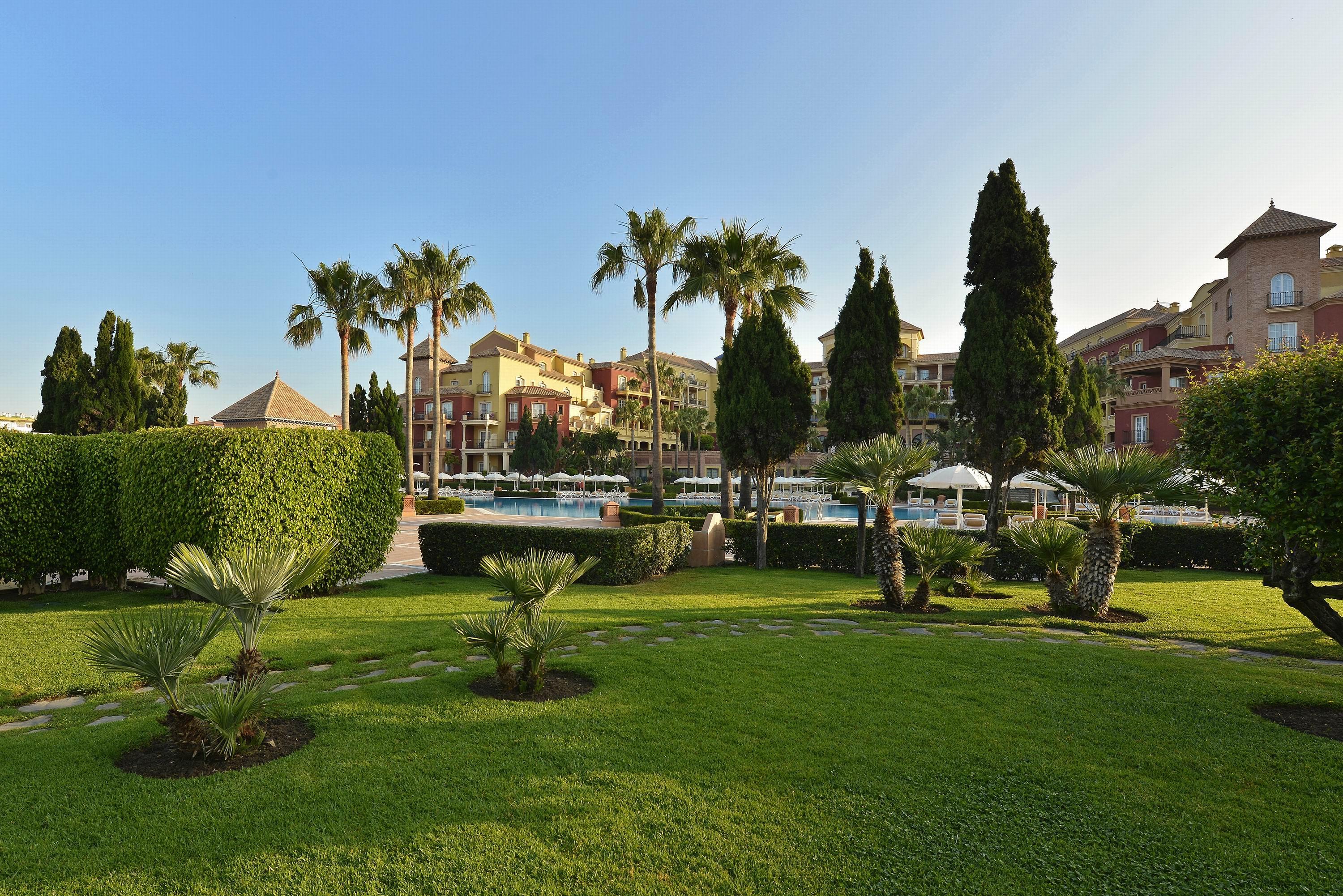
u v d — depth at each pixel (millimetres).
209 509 8828
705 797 3646
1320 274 37156
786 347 14109
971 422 14883
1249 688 5633
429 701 5105
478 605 9164
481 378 63375
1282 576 5840
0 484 9375
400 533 21797
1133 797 3707
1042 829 3369
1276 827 3412
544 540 11820
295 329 29734
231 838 3203
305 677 5918
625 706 5066
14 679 5641
